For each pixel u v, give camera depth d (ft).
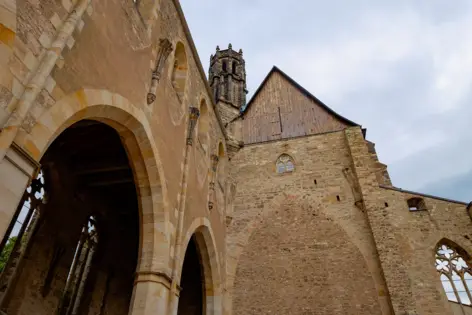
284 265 57.93
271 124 81.25
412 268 52.95
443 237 55.31
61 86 20.94
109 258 52.90
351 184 64.69
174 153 39.52
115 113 28.22
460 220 56.54
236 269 59.57
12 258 37.91
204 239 51.37
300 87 85.56
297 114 81.30
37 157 18.15
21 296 37.29
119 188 51.75
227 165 70.79
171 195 36.70
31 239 39.78
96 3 25.81
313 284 54.90
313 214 62.69
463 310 49.88
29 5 19.20
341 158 69.26
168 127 38.50
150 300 29.27
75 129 39.81
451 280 52.47
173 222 36.11
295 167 70.74
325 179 67.05
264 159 74.08
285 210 64.80
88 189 48.73
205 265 52.37
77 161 44.98
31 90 18.10
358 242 57.41
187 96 47.21
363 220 59.52
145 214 33.47
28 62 18.58
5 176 16.15
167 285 31.73
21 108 17.31
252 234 63.16
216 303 50.75
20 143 17.26
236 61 114.42
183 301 61.52
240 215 66.18
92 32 24.90
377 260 54.75
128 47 30.66
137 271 30.86
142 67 33.22
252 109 85.97
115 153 44.16
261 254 60.23
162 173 34.60
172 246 34.76
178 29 46.39
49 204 42.50
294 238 60.54
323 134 74.23
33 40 19.13
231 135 80.79
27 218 39.96
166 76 39.17
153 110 34.55
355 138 69.51
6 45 17.28
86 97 23.38
